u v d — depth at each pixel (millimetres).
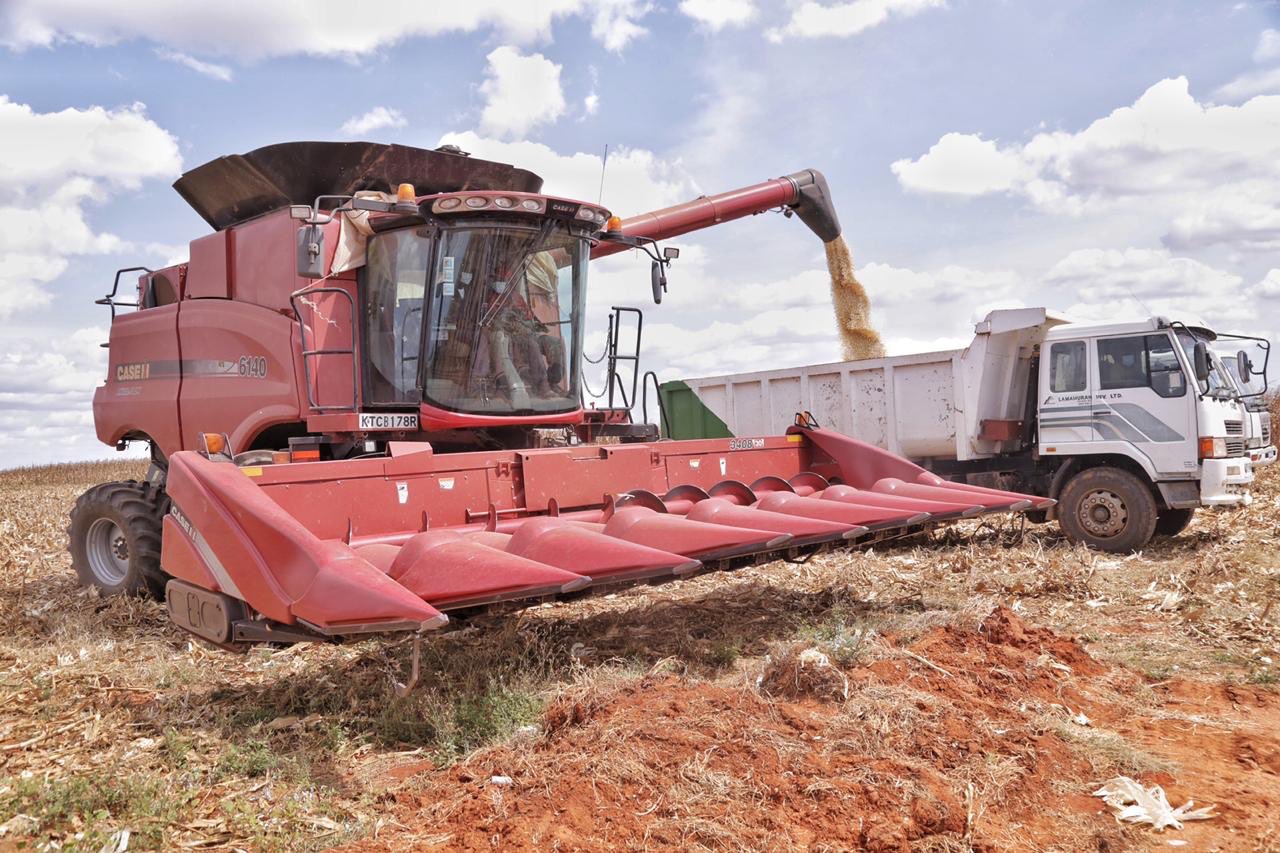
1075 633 6477
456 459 5562
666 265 8203
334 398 7281
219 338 8047
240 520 4613
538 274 7270
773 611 7066
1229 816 3492
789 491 6891
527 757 3828
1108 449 10383
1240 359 11469
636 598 7684
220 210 8602
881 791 3414
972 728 4094
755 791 3418
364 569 4254
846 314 13078
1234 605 7223
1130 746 4168
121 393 9305
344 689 5230
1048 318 10750
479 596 4219
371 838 3375
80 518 8539
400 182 8125
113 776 4004
